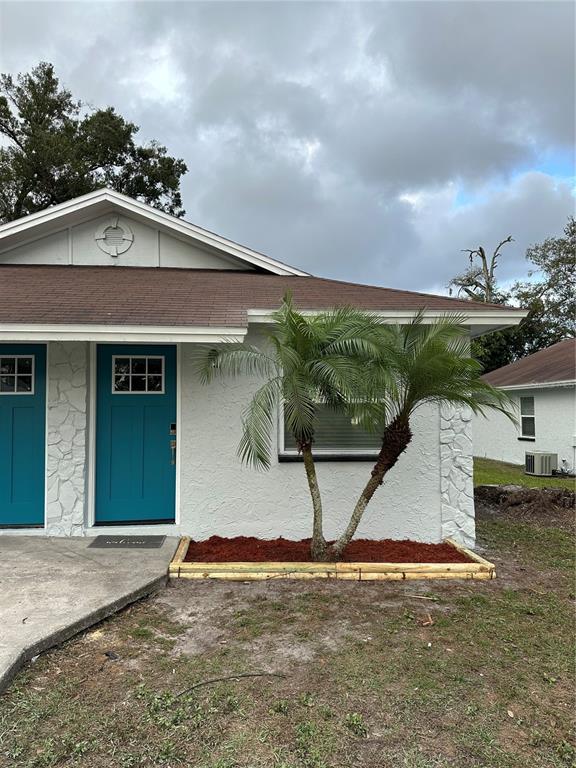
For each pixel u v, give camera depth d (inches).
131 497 223.0
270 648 129.3
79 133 987.9
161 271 290.4
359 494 225.0
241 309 210.5
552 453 542.3
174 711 100.6
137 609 151.6
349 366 167.8
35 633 124.3
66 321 185.9
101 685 109.7
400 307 224.4
